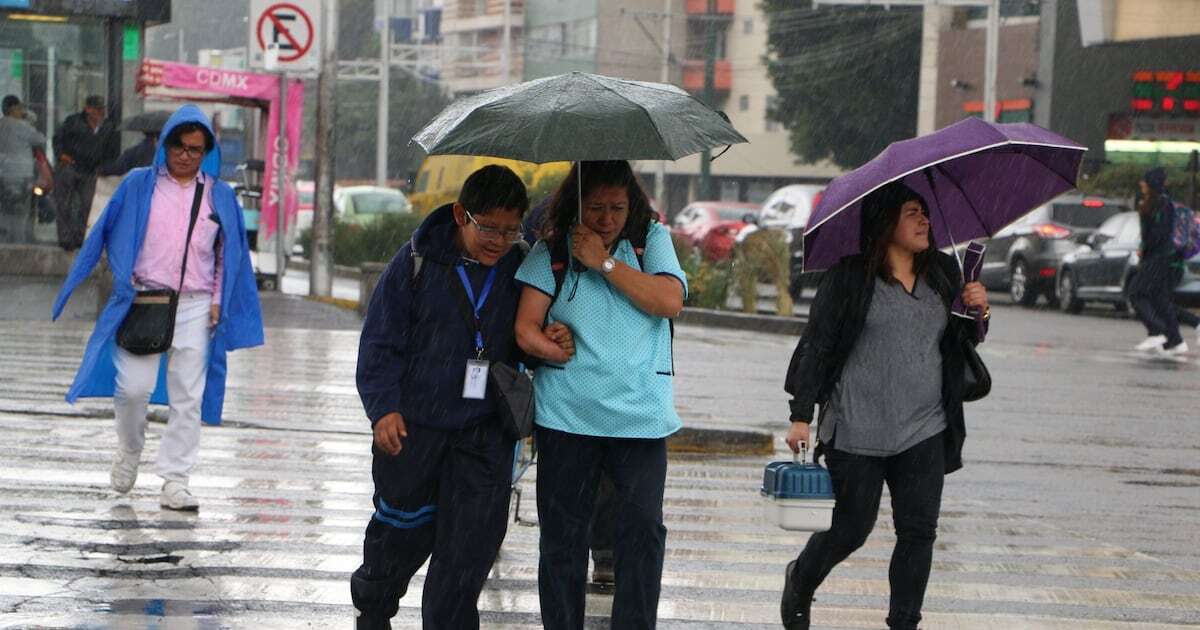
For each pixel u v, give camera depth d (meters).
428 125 9.59
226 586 12.35
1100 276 48.69
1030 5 90.81
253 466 17.53
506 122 9.05
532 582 12.97
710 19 124.31
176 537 13.91
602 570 12.59
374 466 9.95
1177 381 30.41
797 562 11.08
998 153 10.99
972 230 11.46
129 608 11.62
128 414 14.87
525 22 138.50
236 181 50.94
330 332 32.28
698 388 26.78
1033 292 53.31
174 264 14.50
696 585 13.11
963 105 91.19
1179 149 73.75
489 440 9.78
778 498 10.24
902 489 10.64
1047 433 23.23
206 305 14.75
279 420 20.58
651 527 9.87
